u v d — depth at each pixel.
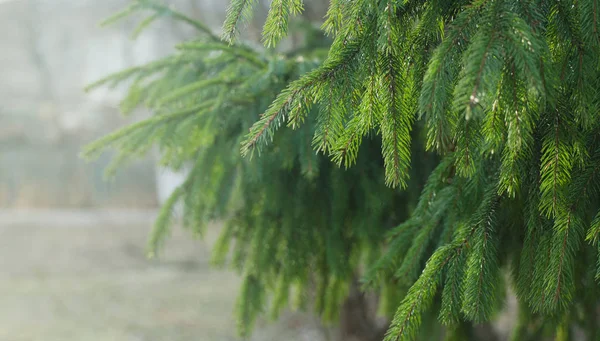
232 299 7.30
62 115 16.94
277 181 2.44
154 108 2.59
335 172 2.42
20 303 7.22
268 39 1.27
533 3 1.14
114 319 6.64
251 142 1.20
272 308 2.73
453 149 1.79
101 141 2.15
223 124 2.18
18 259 9.28
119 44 18.14
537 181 1.39
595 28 1.13
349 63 1.26
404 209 2.56
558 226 1.34
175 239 9.77
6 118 16.47
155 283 8.05
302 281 2.57
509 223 1.58
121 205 15.07
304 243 2.46
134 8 2.67
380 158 2.47
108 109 17.09
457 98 1.03
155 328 6.30
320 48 3.12
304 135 2.10
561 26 1.20
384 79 1.27
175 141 2.14
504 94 1.13
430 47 1.30
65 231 11.02
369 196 2.38
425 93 1.14
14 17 18.84
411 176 2.44
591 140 1.36
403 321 1.39
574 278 1.67
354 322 4.44
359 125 1.29
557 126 1.29
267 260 2.46
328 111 1.27
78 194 15.30
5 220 11.95
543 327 2.02
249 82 2.18
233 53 2.40
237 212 2.62
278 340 5.61
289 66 2.32
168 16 2.68
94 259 9.31
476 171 1.58
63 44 19.09
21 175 15.45
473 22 1.16
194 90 2.24
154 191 15.62
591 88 1.19
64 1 18.92
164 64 2.54
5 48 18.89
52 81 19.05
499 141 1.22
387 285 2.46
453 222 1.65
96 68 18.98
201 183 2.43
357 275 3.22
